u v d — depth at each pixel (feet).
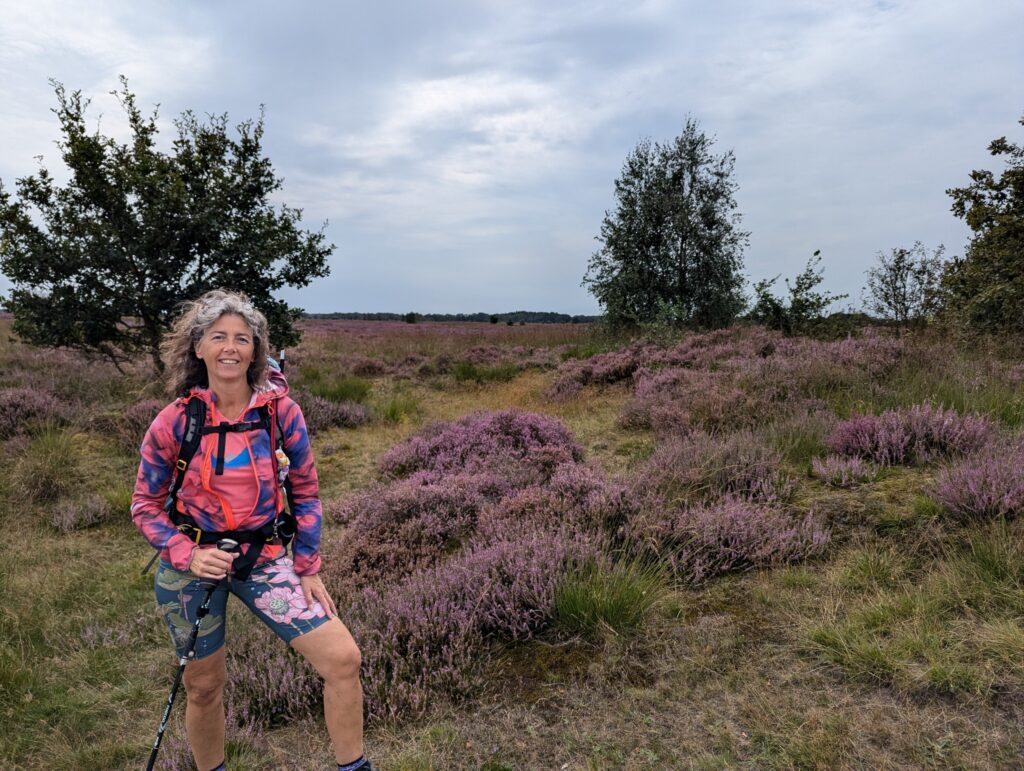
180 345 7.32
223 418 7.14
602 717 9.43
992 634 9.55
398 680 10.47
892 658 9.51
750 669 9.97
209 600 7.06
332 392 35.55
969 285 35.06
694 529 13.96
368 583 14.17
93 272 30.76
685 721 9.11
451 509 17.48
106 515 19.80
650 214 65.67
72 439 25.41
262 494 7.16
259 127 33.27
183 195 30.30
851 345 32.37
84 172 29.30
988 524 12.50
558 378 39.47
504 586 12.53
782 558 13.09
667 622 11.58
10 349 48.73
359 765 7.16
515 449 22.91
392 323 146.92
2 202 29.43
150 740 9.91
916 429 17.58
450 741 9.27
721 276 65.26
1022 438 16.94
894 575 11.86
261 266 31.86
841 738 8.27
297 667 10.90
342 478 23.84
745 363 31.09
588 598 11.62
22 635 13.00
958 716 8.38
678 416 23.88
